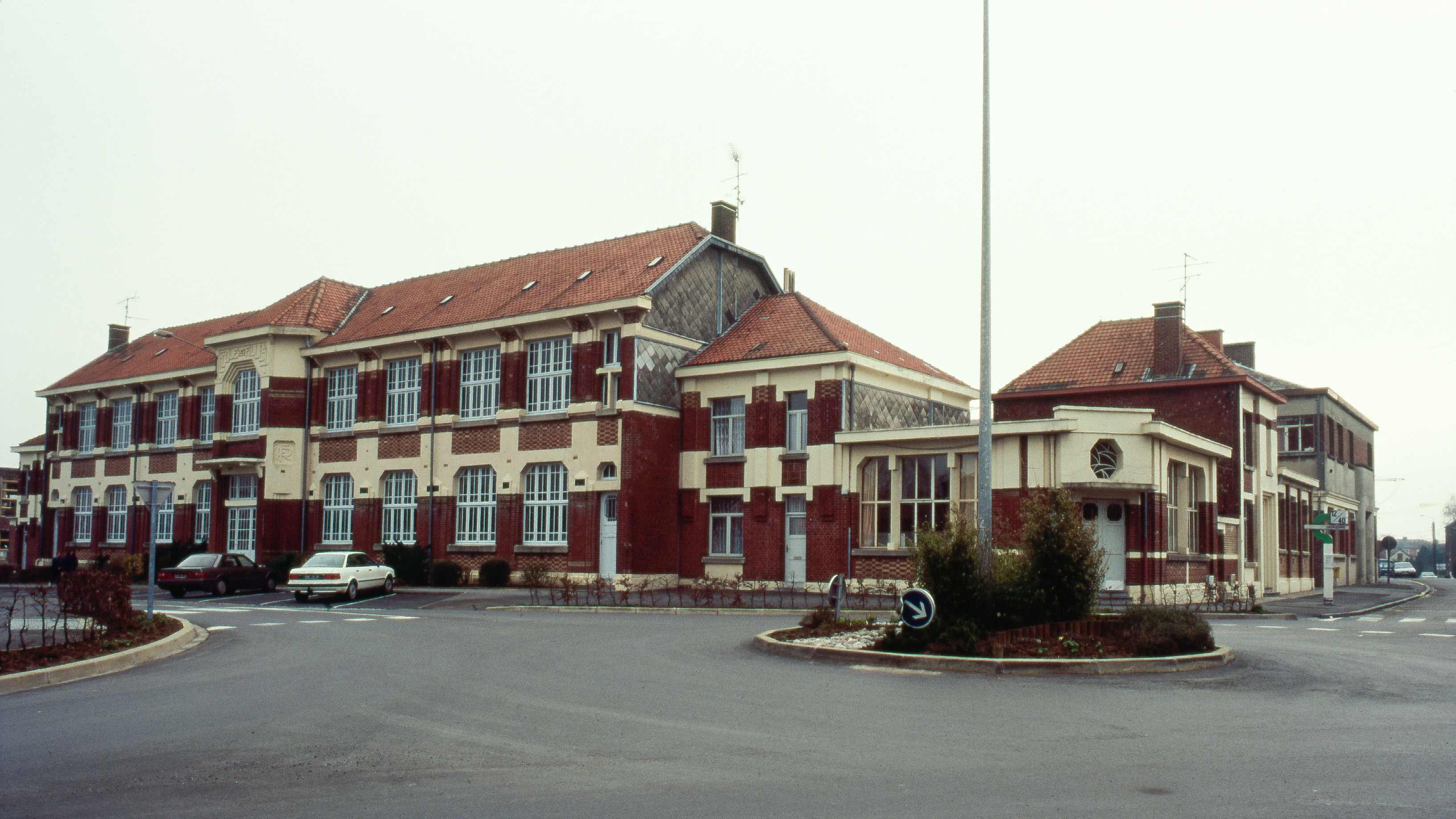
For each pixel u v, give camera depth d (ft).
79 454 177.78
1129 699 39.45
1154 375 120.88
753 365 114.93
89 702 38.78
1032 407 127.03
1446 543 415.85
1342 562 172.86
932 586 52.80
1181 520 104.78
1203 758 28.89
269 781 26.30
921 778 26.53
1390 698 39.93
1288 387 167.32
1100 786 25.70
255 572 120.47
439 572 121.19
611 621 76.28
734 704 38.06
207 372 154.20
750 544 114.32
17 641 57.72
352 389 140.46
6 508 336.70
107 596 56.54
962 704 38.14
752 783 26.02
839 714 36.04
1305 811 23.35
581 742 31.12
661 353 118.32
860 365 112.06
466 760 28.68
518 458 122.21
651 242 129.18
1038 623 52.80
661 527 116.47
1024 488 98.73
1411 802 24.14
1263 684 43.62
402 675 46.09
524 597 104.47
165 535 161.27
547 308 120.16
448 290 143.13
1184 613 53.01
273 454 140.87
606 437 115.34
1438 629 76.07
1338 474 174.91
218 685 43.14
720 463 117.08
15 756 29.25
